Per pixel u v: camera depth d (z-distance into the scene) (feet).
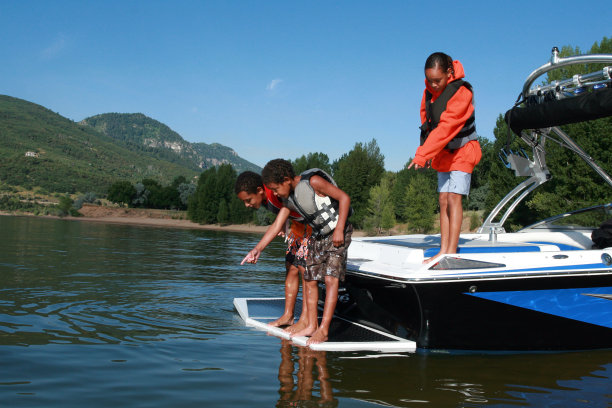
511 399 8.14
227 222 201.46
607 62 11.72
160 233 88.48
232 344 11.16
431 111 12.60
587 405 7.97
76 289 18.40
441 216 13.10
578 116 12.18
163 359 9.81
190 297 17.88
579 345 11.78
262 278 25.30
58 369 8.95
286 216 12.21
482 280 10.93
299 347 11.10
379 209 149.59
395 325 12.08
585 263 11.65
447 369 9.79
